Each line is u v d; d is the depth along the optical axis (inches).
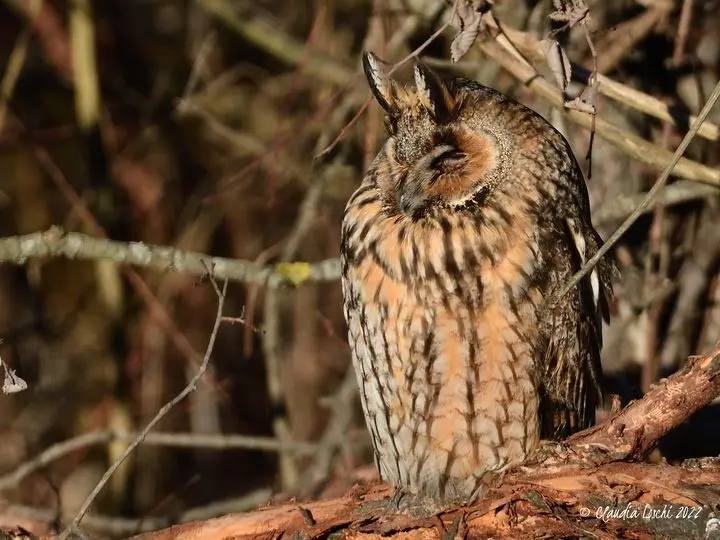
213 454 596.1
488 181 324.8
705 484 301.0
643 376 420.2
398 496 342.3
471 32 315.9
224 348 606.9
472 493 333.1
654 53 432.1
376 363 335.3
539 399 331.6
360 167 517.3
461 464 335.3
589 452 309.9
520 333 320.8
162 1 652.7
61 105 649.6
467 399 325.1
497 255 318.7
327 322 494.0
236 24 539.2
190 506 580.1
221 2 540.1
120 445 540.1
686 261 437.7
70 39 582.2
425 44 323.6
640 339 438.0
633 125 426.6
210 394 570.3
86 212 508.7
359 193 342.6
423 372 326.0
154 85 640.4
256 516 326.0
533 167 328.8
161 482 584.1
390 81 346.3
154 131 619.2
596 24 419.8
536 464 316.8
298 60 528.7
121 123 647.8
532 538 307.1
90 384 621.9
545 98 362.3
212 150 641.0
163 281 589.9
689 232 438.9
